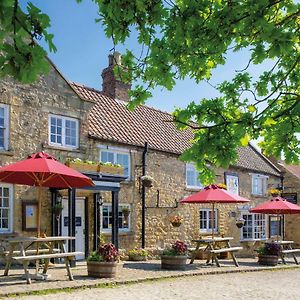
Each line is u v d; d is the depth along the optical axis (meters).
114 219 17.17
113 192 17.27
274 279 14.73
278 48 4.45
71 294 10.62
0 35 3.15
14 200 15.14
